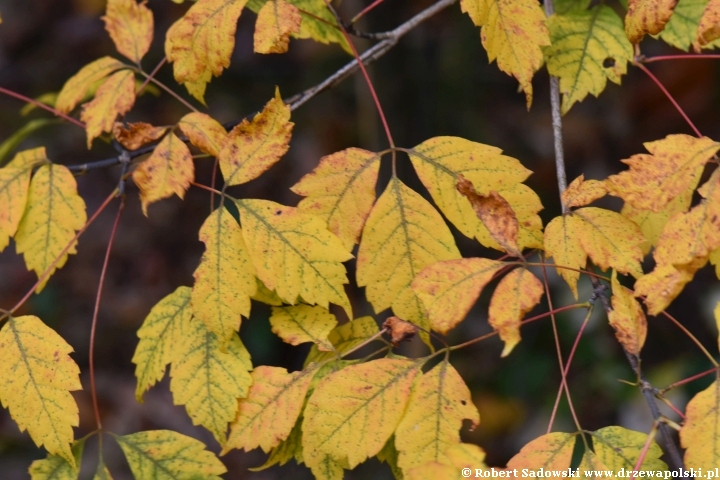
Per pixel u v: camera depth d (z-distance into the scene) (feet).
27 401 3.92
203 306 3.90
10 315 3.98
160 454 3.96
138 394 3.98
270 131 3.93
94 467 6.88
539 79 8.23
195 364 3.94
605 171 7.92
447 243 3.87
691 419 3.75
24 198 4.08
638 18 3.90
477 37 6.55
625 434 3.83
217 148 4.00
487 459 6.85
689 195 3.94
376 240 3.88
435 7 4.26
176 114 8.04
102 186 8.89
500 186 3.90
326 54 7.61
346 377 3.85
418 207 3.89
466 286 3.77
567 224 3.86
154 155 3.98
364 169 3.91
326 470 3.89
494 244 3.87
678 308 7.11
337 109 7.82
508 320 3.74
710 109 7.91
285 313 3.97
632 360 3.82
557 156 4.05
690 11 4.20
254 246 3.89
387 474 5.92
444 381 3.83
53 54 9.22
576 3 4.30
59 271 8.43
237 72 7.86
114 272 8.48
